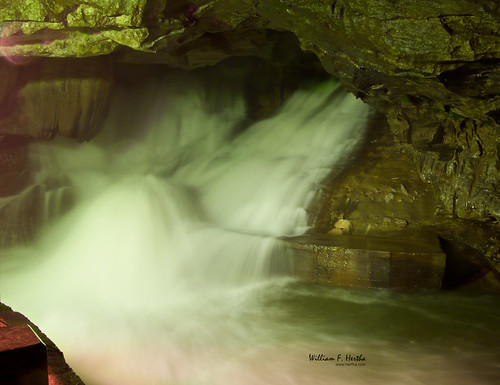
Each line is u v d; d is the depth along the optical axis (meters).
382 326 6.90
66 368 3.58
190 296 8.30
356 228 8.87
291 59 11.98
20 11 6.58
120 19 6.53
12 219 9.55
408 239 8.37
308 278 8.22
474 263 8.41
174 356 6.13
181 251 9.23
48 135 9.84
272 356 6.11
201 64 10.96
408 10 5.85
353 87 8.42
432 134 8.56
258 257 8.52
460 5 5.47
